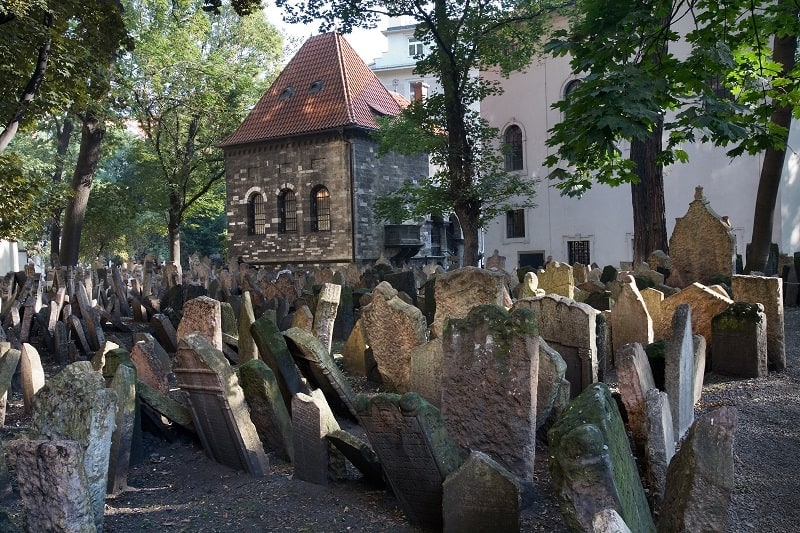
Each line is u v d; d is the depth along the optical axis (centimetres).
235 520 582
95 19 1761
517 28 2709
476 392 603
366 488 644
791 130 2911
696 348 866
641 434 606
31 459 441
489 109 3766
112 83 2862
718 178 3100
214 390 703
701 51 932
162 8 3338
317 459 650
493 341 596
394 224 4047
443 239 4450
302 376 896
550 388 687
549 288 1480
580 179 1155
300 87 4325
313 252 4025
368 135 3984
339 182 3934
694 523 404
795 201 2945
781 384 934
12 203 1648
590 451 399
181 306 1931
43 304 1847
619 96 827
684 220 1859
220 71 3588
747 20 987
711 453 408
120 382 695
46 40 1573
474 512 495
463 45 2680
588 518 394
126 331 1745
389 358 970
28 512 448
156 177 4116
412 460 542
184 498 650
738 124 916
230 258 4300
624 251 3394
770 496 586
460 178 2734
